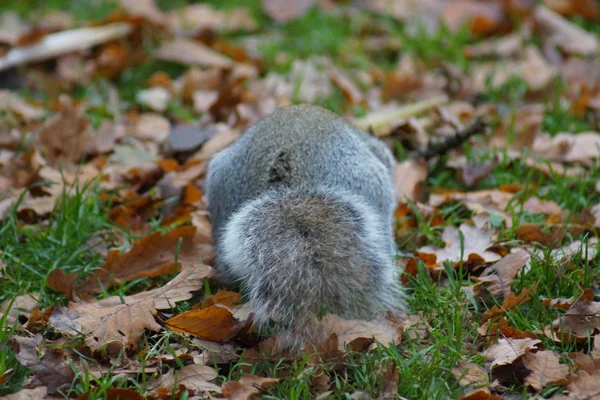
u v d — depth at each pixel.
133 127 11.27
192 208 9.34
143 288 7.94
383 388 6.30
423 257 8.12
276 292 6.83
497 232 8.59
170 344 6.96
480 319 7.30
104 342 6.82
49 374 6.41
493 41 14.16
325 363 6.59
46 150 10.48
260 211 7.23
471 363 6.57
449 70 12.88
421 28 13.97
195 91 12.41
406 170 9.84
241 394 6.23
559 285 7.55
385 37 14.51
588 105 11.65
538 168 10.05
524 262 7.68
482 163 10.12
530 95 12.20
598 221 8.66
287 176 7.59
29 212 9.08
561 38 13.84
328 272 6.86
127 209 9.12
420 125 11.16
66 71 12.91
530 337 6.85
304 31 14.48
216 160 8.29
